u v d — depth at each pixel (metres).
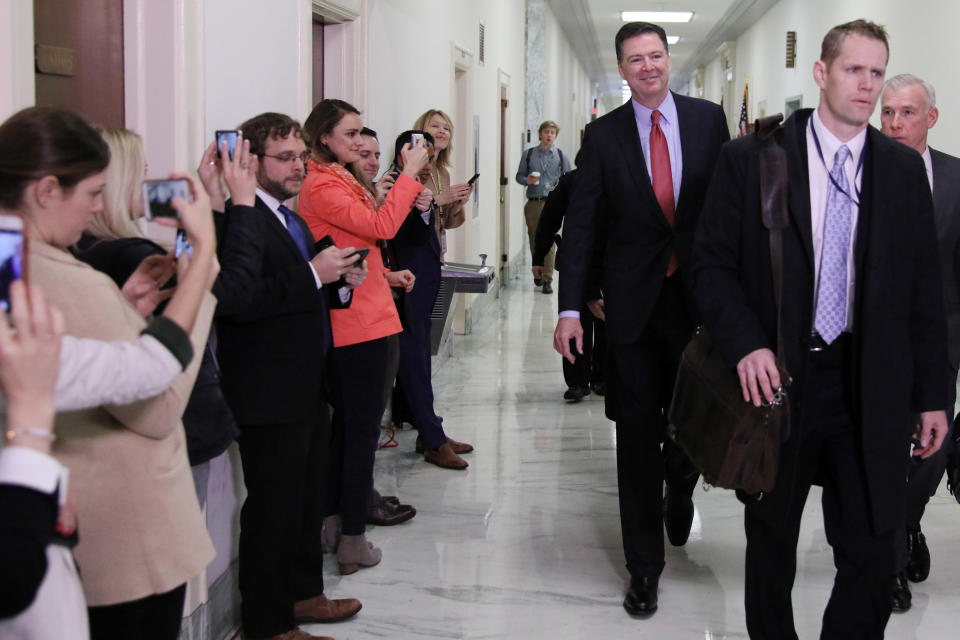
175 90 2.65
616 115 3.17
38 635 1.34
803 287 2.35
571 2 15.23
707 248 2.48
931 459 3.19
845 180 2.34
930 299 2.41
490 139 9.50
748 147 2.44
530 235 11.04
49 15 2.30
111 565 1.62
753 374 2.32
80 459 1.59
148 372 1.46
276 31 3.49
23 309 1.24
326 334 2.95
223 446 2.24
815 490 4.36
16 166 1.43
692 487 3.59
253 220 2.42
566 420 5.58
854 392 2.34
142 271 1.80
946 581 3.40
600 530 3.91
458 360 7.26
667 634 3.03
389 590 3.33
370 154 3.68
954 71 7.04
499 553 3.67
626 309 3.12
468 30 7.89
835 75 2.29
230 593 3.08
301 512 2.78
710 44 21.16
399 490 4.36
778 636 2.56
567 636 3.01
